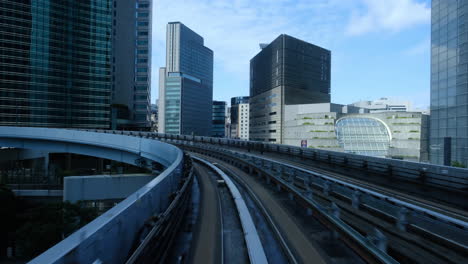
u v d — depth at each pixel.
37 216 22.30
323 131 88.19
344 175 15.62
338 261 5.17
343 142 82.44
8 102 63.75
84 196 28.59
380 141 81.12
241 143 36.69
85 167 64.75
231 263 5.18
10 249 24.83
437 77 39.28
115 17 97.06
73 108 73.44
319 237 6.31
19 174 34.97
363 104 194.88
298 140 96.75
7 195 28.34
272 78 126.56
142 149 23.86
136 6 106.69
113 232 3.59
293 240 6.09
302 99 125.19
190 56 187.88
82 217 23.52
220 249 5.74
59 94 71.06
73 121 73.38
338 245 5.88
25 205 30.89
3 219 26.81
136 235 4.46
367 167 15.02
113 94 95.62
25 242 20.97
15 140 36.47
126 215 4.07
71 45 73.31
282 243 5.90
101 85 78.38
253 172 16.34
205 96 185.38
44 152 58.12
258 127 139.38
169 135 53.12
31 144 36.00
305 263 5.05
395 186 12.52
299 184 11.78
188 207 8.71
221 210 8.69
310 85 129.25
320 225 7.11
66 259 2.53
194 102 173.88
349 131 86.06
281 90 119.06
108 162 64.56
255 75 146.38
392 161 13.19
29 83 66.50
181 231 6.71
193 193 11.20
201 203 9.44
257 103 141.50
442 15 38.22
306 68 127.81
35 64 67.44
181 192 6.76
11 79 64.19
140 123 103.38
